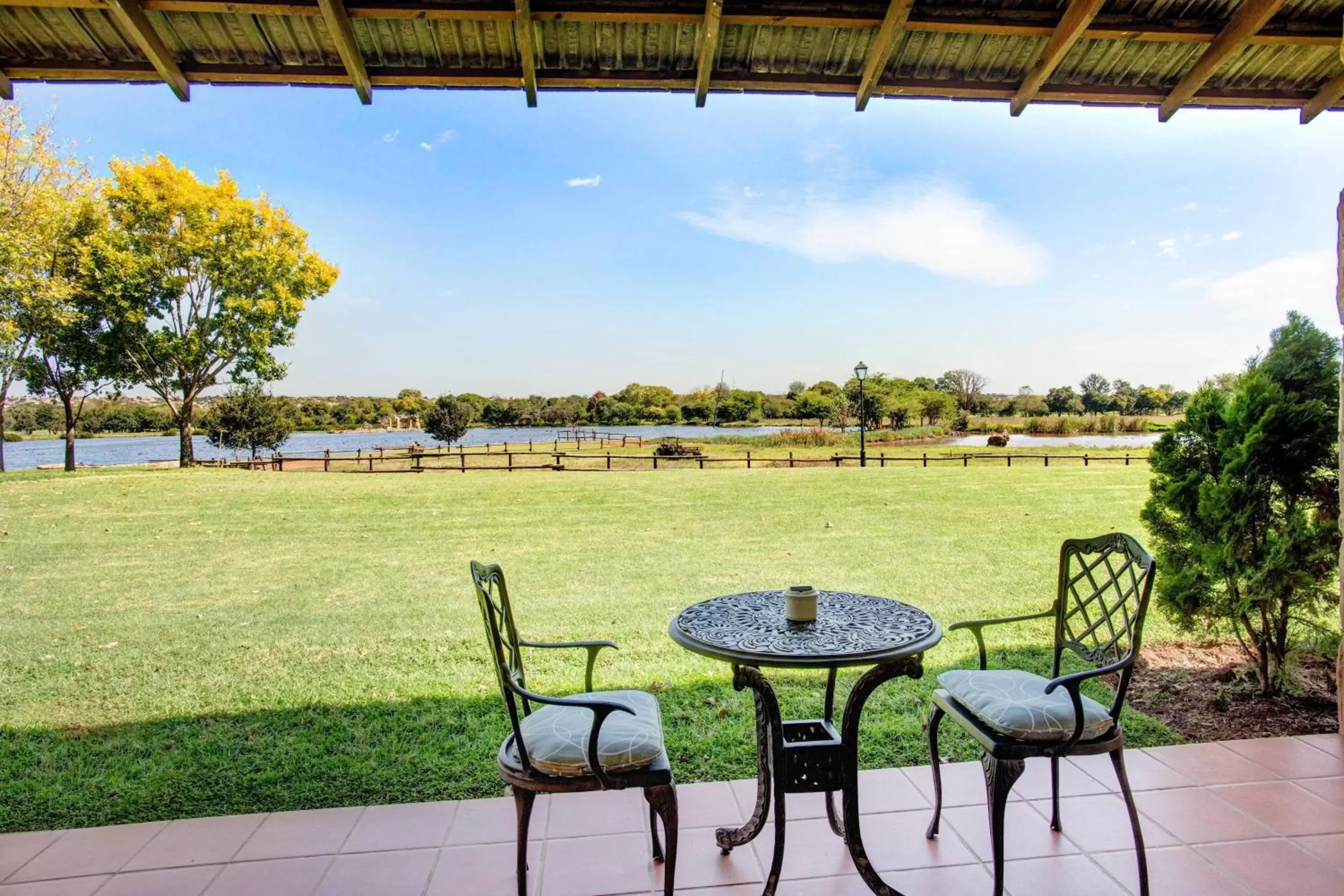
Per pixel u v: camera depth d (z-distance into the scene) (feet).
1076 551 7.57
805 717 10.33
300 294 69.92
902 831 7.07
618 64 8.70
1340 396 9.37
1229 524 10.42
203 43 8.04
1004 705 6.03
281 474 54.95
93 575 21.80
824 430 105.60
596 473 55.98
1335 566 10.03
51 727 10.34
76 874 6.41
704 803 7.74
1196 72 8.70
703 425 167.84
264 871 6.45
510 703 5.51
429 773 8.63
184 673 12.89
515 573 21.91
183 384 66.13
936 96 9.04
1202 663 12.35
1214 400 10.99
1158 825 7.06
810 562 22.91
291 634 15.49
